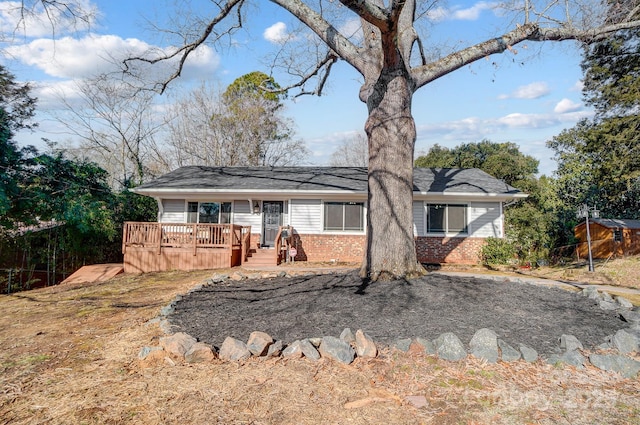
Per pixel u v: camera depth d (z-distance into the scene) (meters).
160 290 8.42
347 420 2.81
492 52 8.53
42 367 3.83
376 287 6.32
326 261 14.48
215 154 30.44
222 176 15.91
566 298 6.01
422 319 4.79
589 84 17.78
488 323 4.70
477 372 3.60
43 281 14.54
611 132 16.61
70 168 15.57
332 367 3.70
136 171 24.05
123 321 5.57
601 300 5.94
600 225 19.50
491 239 14.24
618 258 16.03
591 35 8.97
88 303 7.21
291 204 14.80
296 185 14.59
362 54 8.22
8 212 13.38
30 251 13.98
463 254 14.44
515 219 17.41
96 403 3.04
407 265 7.15
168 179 15.34
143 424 2.73
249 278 8.72
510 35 8.55
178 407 2.97
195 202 15.01
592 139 17.31
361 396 3.17
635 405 3.09
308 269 11.70
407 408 3.00
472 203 14.58
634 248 18.97
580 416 2.91
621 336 4.27
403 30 8.12
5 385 3.41
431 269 12.66
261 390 3.24
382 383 3.40
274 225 15.09
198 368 3.69
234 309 5.61
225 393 3.19
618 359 3.78
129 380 3.46
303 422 2.78
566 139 25.20
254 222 14.96
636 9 8.91
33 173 14.52
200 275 10.79
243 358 3.89
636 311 5.51
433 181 15.47
